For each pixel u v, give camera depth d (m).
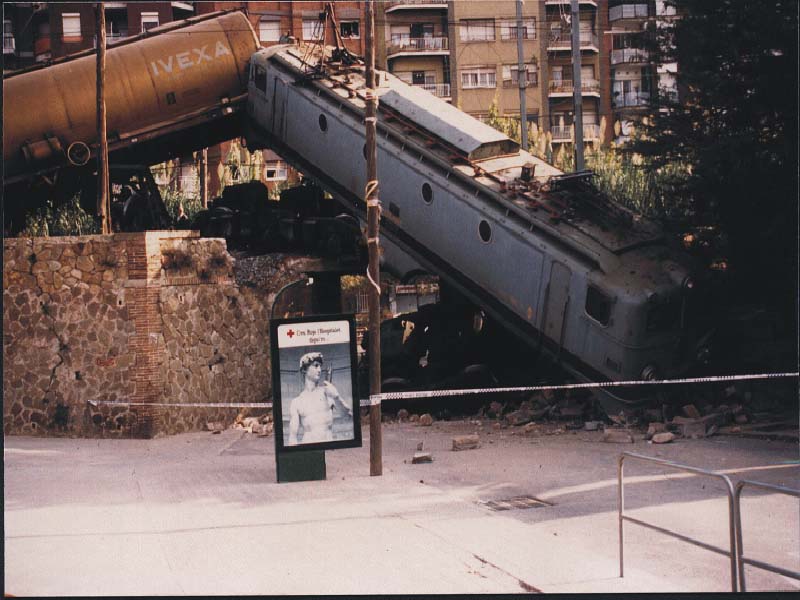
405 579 8.55
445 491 13.71
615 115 74.88
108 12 70.06
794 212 21.98
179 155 35.34
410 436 20.81
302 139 29.89
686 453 16.61
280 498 13.14
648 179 27.42
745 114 22.72
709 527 10.85
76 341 21.73
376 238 15.09
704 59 22.73
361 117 27.72
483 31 72.12
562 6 72.69
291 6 67.56
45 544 10.13
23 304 22.11
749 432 18.39
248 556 9.52
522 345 27.34
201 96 31.72
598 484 13.96
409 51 70.75
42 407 21.95
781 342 22.66
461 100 72.06
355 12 69.06
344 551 9.74
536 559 9.38
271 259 27.75
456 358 27.23
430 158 25.73
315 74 29.36
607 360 21.33
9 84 29.89
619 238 22.41
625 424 20.70
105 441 20.95
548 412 22.66
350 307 57.94
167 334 21.92
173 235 22.42
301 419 14.66
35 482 14.94
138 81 30.73
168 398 21.88
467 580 8.52
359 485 14.20
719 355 22.52
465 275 25.02
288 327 14.63
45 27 70.94
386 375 28.09
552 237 22.70
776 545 9.96
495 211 23.94
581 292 21.75
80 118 30.17
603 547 9.95
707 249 24.03
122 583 8.36
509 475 15.01
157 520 11.56
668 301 21.05
